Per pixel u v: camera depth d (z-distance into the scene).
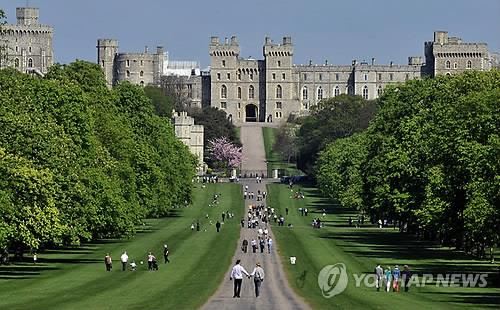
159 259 153.75
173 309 95.00
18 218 119.56
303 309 96.19
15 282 116.56
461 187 138.62
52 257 150.88
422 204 149.88
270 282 124.38
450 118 148.00
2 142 128.38
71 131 153.38
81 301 100.00
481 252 147.62
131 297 104.81
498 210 120.12
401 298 105.25
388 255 156.50
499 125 138.25
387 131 191.88
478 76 170.25
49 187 123.56
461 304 99.44
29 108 143.75
